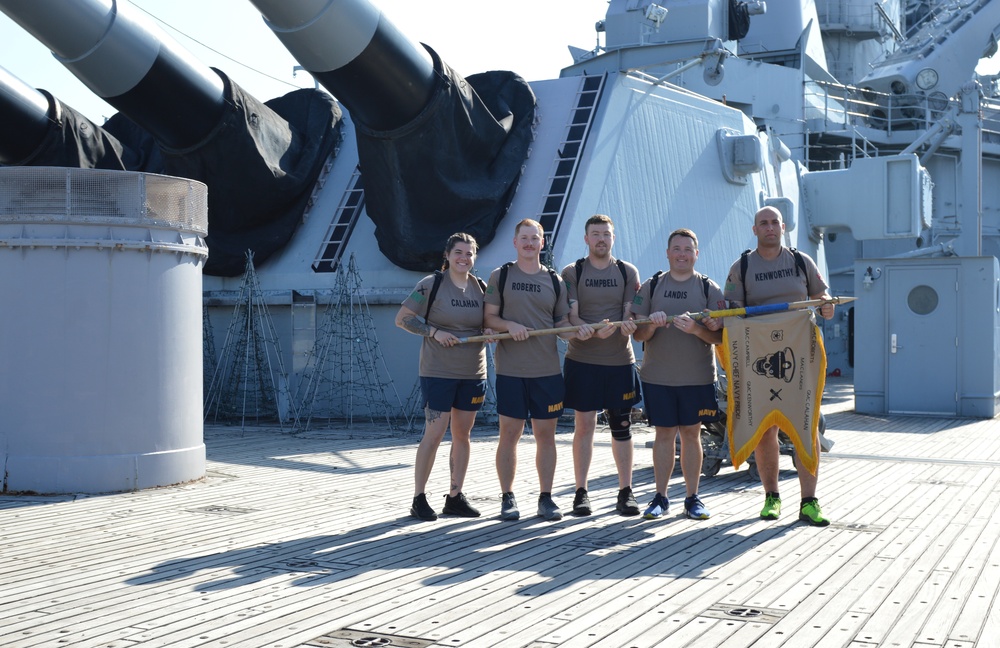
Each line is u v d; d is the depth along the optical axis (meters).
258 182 16.67
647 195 17.75
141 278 9.18
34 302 8.91
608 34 26.39
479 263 15.98
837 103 31.89
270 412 16.58
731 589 5.43
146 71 14.29
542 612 4.99
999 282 17.59
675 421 7.59
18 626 4.79
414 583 5.61
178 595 5.38
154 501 8.56
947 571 5.80
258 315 16.92
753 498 8.70
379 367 16.48
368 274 16.72
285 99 18.64
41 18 12.95
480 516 7.81
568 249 15.93
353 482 9.71
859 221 25.06
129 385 9.11
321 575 5.82
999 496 8.59
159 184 9.32
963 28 32.81
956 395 16.84
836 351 30.91
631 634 4.61
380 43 13.73
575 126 17.30
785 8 31.20
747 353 7.45
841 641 4.48
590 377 7.77
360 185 18.03
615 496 8.82
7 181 8.94
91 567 6.05
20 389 8.90
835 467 10.54
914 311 17.19
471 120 15.65
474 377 7.77
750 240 20.17
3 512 8.04
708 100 19.77
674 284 7.58
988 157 32.12
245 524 7.49
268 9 12.98
